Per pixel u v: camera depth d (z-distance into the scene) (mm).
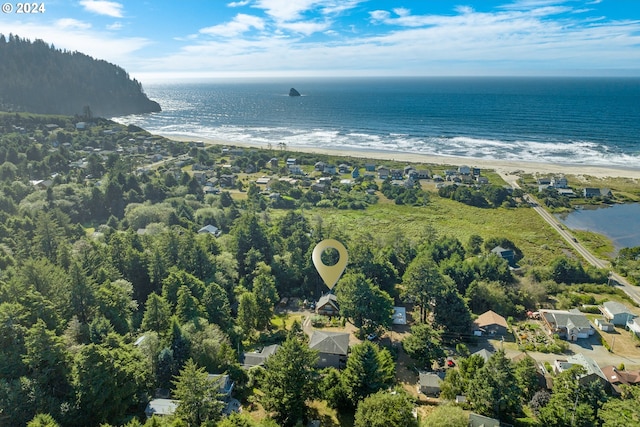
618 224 128625
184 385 38875
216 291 63156
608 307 72688
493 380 46656
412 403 46719
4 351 41500
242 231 85375
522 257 101125
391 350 59906
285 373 43250
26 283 55125
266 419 39625
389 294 76000
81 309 54781
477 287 75250
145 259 72125
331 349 55281
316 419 45281
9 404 36344
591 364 56438
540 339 65875
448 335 65562
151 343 49062
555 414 44625
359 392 45844
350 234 113375
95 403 38500
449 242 94625
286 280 80312
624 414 41969
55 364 40094
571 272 88250
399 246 93812
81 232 101188
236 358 54875
